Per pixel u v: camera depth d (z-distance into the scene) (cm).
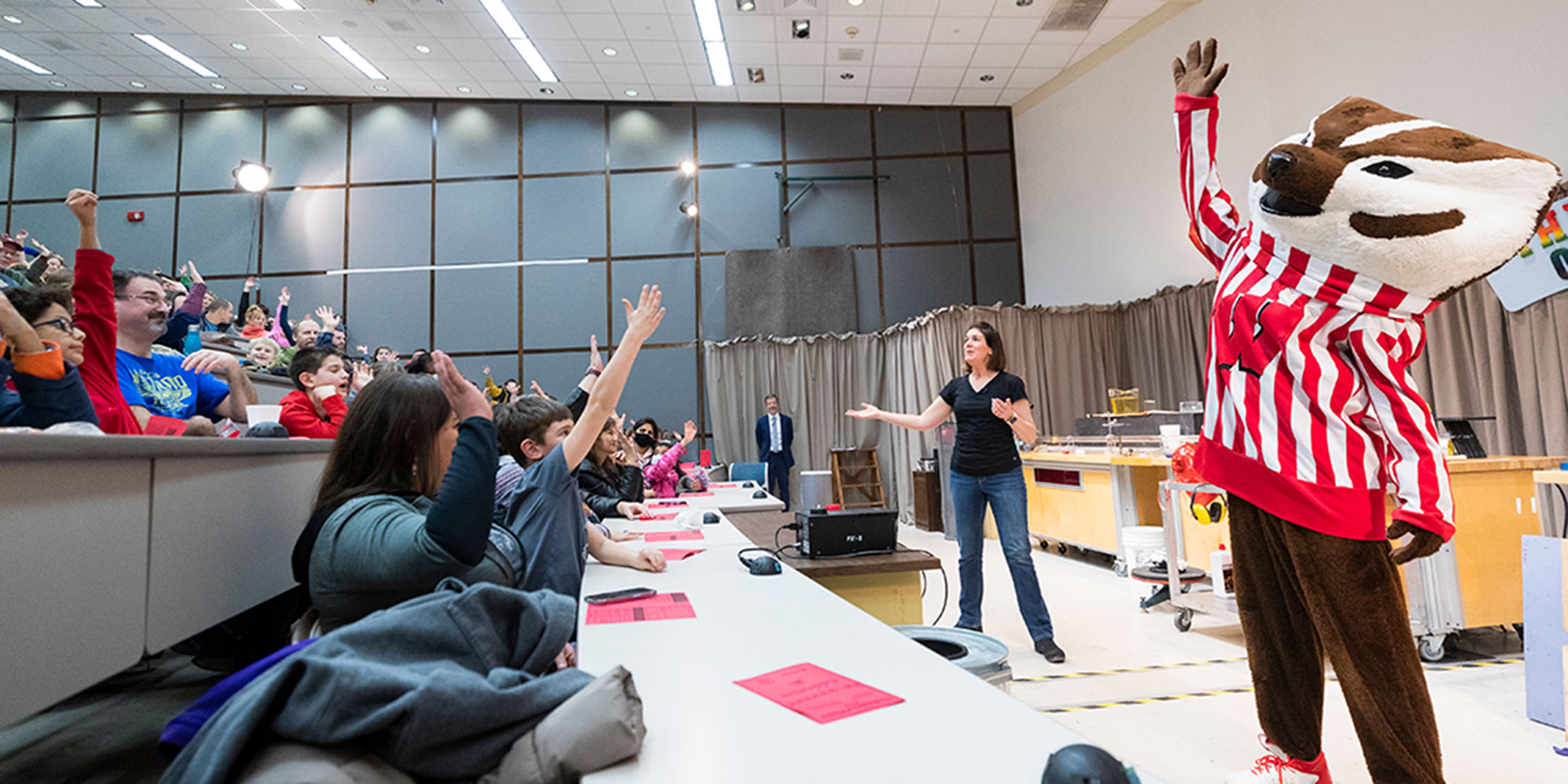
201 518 129
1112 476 446
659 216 863
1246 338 139
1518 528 271
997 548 582
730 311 841
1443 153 124
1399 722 123
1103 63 746
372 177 853
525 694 67
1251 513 142
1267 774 144
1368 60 504
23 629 90
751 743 61
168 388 238
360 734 62
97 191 843
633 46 747
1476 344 439
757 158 872
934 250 860
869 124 876
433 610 79
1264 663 141
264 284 835
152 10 680
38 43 736
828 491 325
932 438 753
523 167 863
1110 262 741
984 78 814
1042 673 262
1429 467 123
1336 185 125
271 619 185
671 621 105
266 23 701
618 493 301
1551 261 398
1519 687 236
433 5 674
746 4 673
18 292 158
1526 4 419
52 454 94
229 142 852
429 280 844
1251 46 590
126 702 230
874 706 69
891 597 198
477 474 109
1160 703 230
